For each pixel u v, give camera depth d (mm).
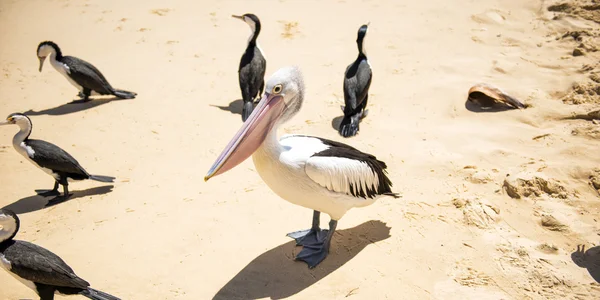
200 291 4359
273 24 7012
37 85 6242
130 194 4973
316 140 4520
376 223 4723
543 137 5297
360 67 5523
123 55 6602
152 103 5906
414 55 6379
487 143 5289
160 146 5410
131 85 6148
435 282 4371
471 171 5039
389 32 6762
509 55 6273
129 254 4559
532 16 6875
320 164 4312
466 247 4547
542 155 5145
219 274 4445
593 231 4598
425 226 4680
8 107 5902
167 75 6281
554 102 5621
